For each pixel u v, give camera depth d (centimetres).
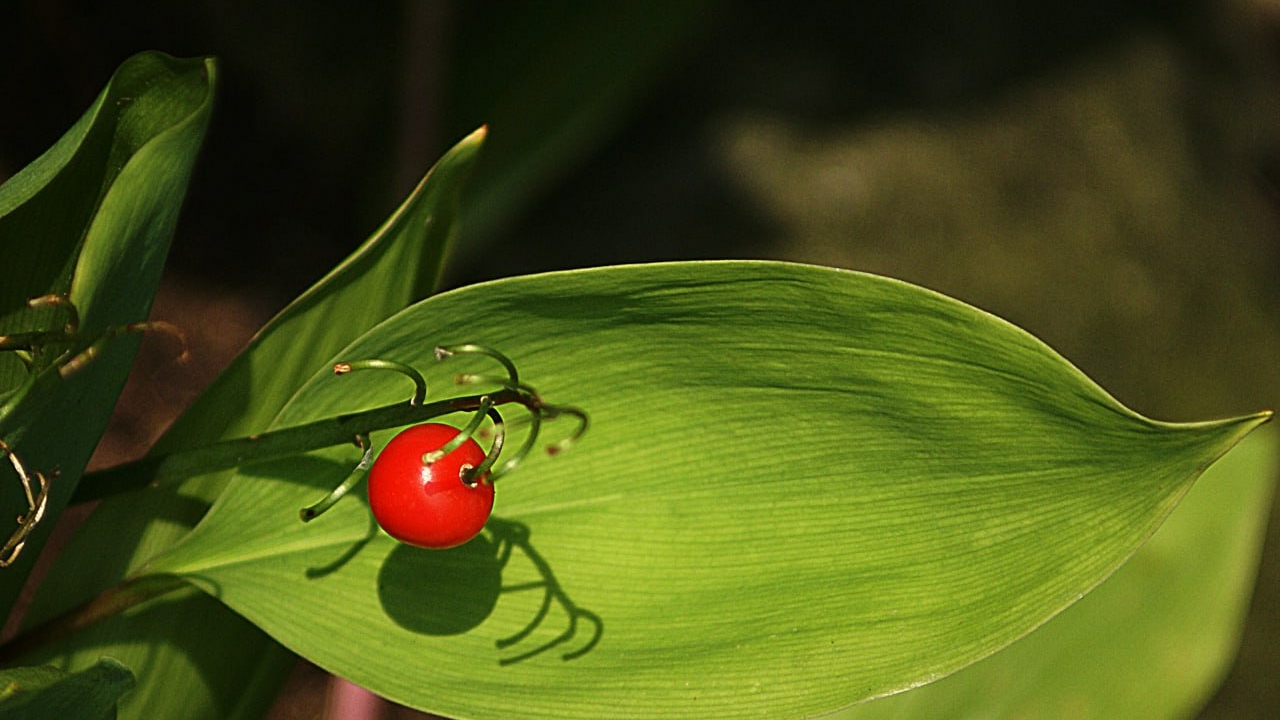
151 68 31
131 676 31
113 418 48
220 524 32
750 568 32
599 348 32
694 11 45
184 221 51
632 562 32
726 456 32
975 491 32
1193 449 31
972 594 32
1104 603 43
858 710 41
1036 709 42
